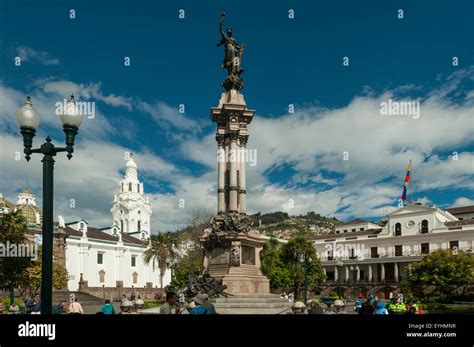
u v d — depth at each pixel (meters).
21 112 11.08
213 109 32.16
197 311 10.80
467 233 72.00
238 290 27.44
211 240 29.52
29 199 78.44
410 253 78.19
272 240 69.69
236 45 34.03
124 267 89.31
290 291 68.12
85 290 69.62
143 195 133.00
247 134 32.09
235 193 30.75
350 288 81.62
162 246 75.38
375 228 92.19
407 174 85.31
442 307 44.94
